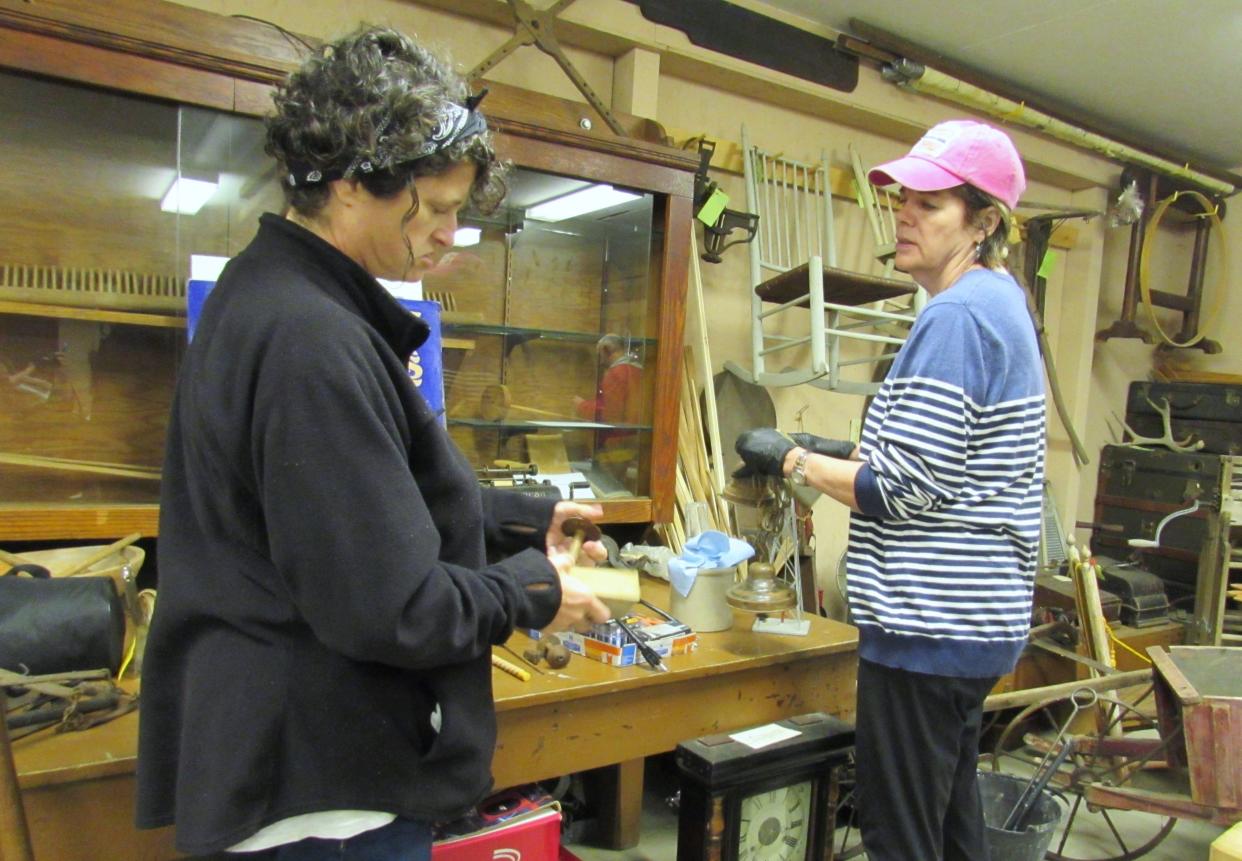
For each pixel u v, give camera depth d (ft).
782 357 9.49
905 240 4.61
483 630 2.46
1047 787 6.91
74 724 3.65
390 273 2.73
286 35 5.17
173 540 2.56
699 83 8.74
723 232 8.36
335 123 2.35
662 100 8.52
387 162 2.39
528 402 7.02
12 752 3.21
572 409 7.23
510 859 4.46
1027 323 4.29
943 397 4.07
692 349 8.29
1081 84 10.16
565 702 4.60
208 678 2.43
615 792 6.75
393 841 2.68
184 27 4.84
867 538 4.47
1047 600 9.53
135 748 3.50
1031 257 10.85
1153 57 9.25
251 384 2.27
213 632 2.46
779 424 9.61
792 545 6.53
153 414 5.48
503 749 4.45
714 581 5.71
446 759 2.65
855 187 9.60
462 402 6.70
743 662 5.15
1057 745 7.20
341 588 2.18
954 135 4.37
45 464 5.13
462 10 7.21
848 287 7.67
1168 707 6.99
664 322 6.73
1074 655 8.46
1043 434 4.34
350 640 2.21
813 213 9.50
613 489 7.06
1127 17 8.34
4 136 5.01
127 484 5.29
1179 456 11.87
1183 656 7.11
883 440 4.25
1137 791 6.63
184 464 2.56
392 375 2.50
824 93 9.03
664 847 6.84
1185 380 13.29
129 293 5.25
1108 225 12.23
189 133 5.09
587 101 6.97
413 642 2.23
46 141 5.09
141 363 5.43
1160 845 7.43
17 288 4.98
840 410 10.11
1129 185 11.73
